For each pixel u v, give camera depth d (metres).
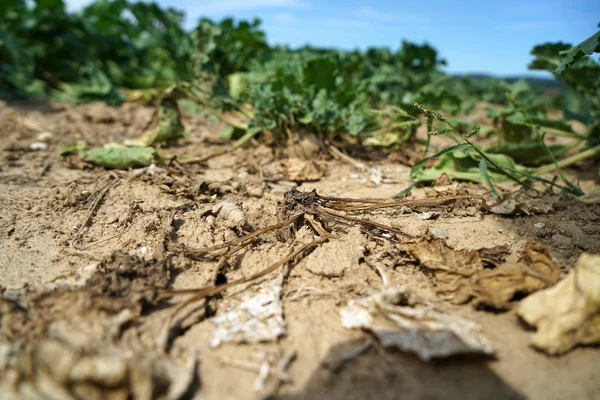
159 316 0.26
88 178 0.47
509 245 0.34
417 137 0.70
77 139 0.64
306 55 0.96
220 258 0.31
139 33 1.18
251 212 0.37
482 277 0.28
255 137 0.61
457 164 0.49
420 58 1.01
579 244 0.33
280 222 0.34
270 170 0.51
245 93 0.68
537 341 0.24
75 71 1.06
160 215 0.36
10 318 0.24
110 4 1.03
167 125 0.57
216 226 0.36
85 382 0.20
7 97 0.90
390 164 0.55
